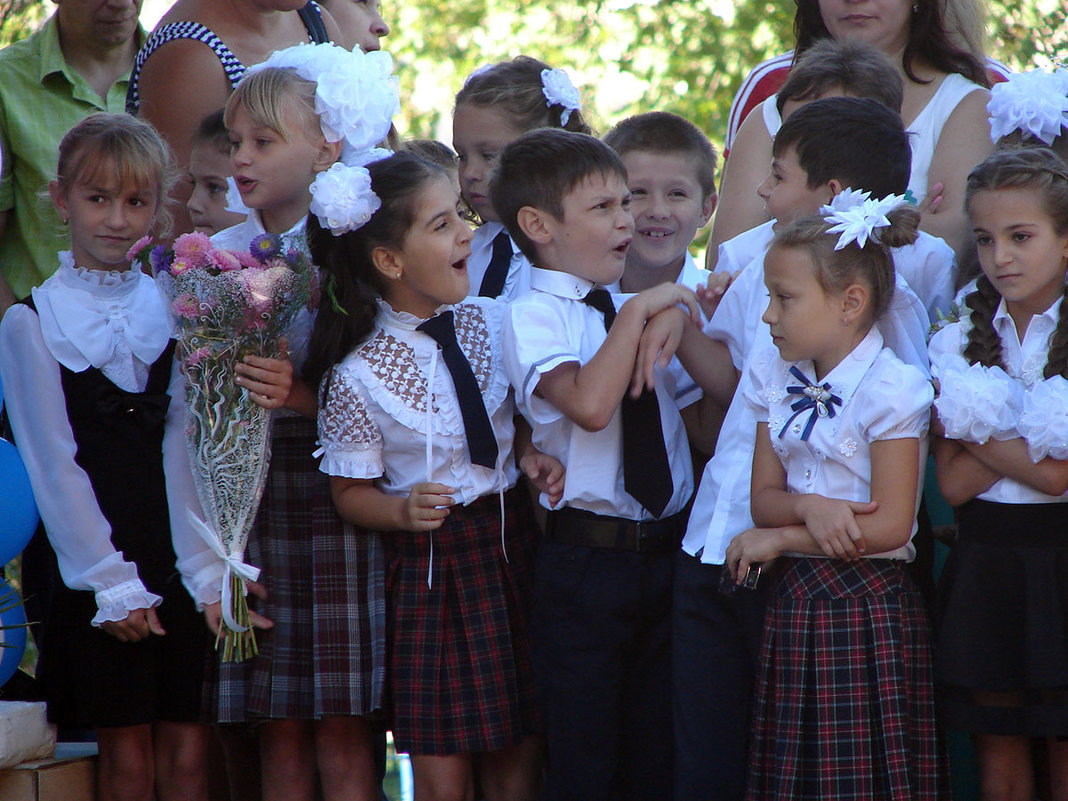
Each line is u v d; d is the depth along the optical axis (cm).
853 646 927
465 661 1010
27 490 1093
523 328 1024
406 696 1005
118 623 1058
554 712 1034
